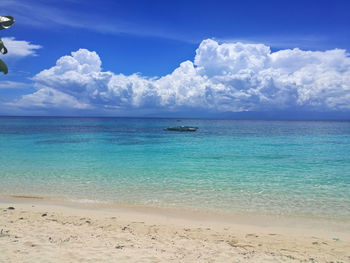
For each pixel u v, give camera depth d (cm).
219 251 720
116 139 4569
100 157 2541
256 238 831
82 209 1106
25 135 5188
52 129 7569
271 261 663
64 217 989
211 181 1608
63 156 2580
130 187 1462
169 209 1120
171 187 1463
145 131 7088
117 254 664
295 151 3084
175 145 3688
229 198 1268
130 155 2689
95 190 1400
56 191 1378
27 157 2491
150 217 1021
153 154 2780
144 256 660
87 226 898
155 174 1800
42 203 1184
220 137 5269
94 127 9381
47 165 2102
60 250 673
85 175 1755
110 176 1727
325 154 2833
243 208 1132
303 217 1031
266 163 2253
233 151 3066
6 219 936
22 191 1373
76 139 4459
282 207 1144
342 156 2680
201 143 4003
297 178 1694
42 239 748
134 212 1080
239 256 688
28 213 1023
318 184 1534
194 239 811
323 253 725
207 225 946
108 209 1112
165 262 629
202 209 1120
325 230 910
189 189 1425
